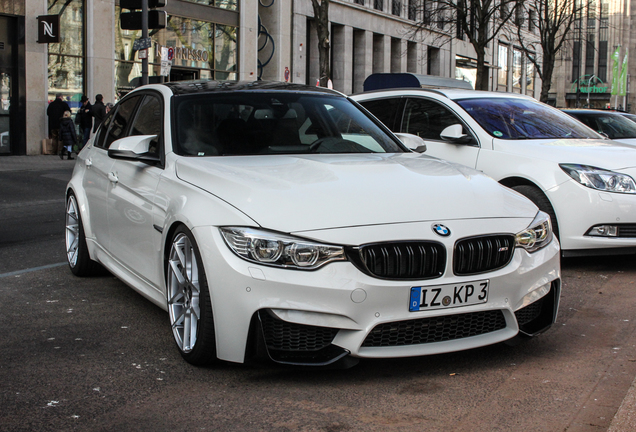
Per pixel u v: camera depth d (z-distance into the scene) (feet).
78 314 15.48
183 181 12.91
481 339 11.48
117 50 71.51
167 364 12.24
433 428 9.59
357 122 16.66
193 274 11.94
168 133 14.55
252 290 10.69
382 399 10.62
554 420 9.82
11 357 12.59
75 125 67.87
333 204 11.22
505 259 11.64
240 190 11.70
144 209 13.98
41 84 64.90
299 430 9.55
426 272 10.96
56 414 10.09
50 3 65.31
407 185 12.19
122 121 17.78
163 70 47.32
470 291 11.19
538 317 12.62
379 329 10.83
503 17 102.22
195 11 81.61
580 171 19.29
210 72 84.74
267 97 16.21
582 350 13.03
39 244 24.39
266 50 98.17
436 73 140.46
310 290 10.53
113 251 16.30
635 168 19.45
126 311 15.74
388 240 10.81
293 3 99.50
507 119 22.70
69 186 19.30
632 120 34.94
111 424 9.76
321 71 63.36
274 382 11.35
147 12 44.65
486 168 21.16
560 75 316.19
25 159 60.34
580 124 23.93
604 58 311.47
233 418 9.95
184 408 10.32
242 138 14.70
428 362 12.32
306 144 15.08
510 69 170.81
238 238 10.93
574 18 103.55
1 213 32.22
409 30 121.08
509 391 10.94
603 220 18.90
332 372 11.80
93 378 11.54
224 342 11.05
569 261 21.71
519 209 12.42
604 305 16.40
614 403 10.42
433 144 23.09
